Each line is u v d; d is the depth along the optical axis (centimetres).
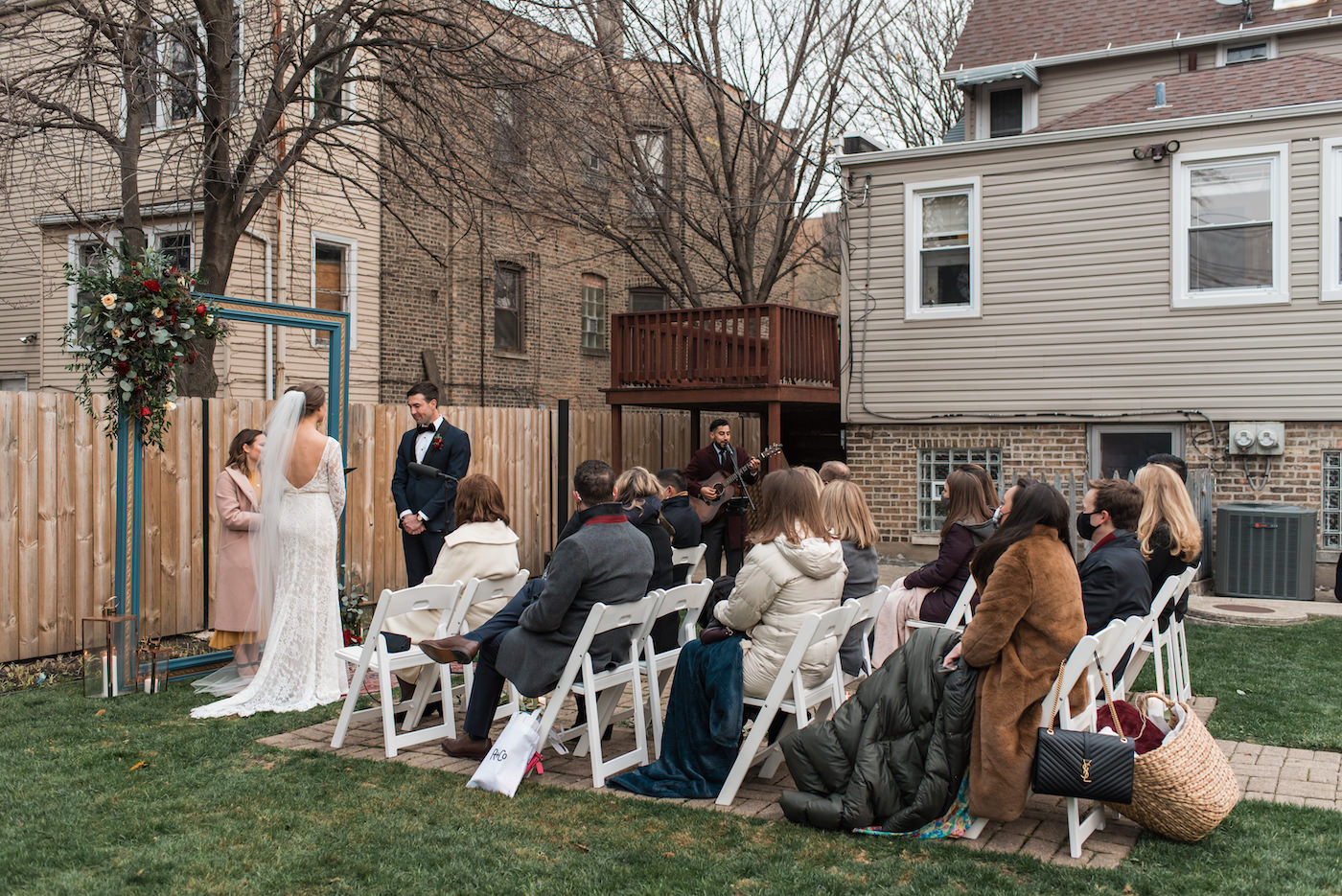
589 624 483
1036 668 403
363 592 866
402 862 392
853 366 1312
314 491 638
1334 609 938
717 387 1209
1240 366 1124
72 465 749
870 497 1305
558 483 1153
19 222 1498
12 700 629
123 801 454
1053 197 1204
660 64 1483
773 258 1647
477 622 579
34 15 984
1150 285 1162
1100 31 1526
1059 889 367
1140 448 1180
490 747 528
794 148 1596
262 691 620
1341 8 1366
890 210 1289
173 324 662
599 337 2036
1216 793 397
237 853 399
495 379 1781
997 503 628
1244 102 1164
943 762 416
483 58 1102
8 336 1529
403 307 1620
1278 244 1103
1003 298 1233
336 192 1492
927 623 614
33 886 367
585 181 1530
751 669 474
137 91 953
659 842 413
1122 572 496
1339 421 1085
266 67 1057
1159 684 564
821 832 425
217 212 1009
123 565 662
